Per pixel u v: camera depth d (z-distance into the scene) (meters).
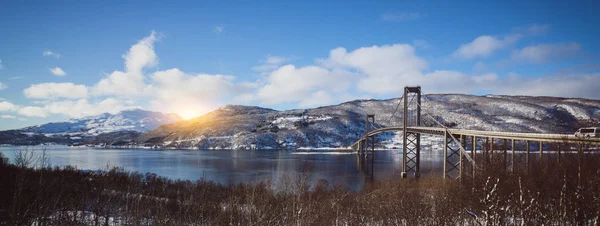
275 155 173.50
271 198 29.25
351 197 37.81
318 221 23.50
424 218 23.30
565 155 34.81
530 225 16.59
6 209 20.92
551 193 22.75
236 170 100.31
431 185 46.16
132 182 42.91
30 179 25.84
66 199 25.61
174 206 29.19
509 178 27.20
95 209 25.44
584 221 18.66
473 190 24.88
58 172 39.94
